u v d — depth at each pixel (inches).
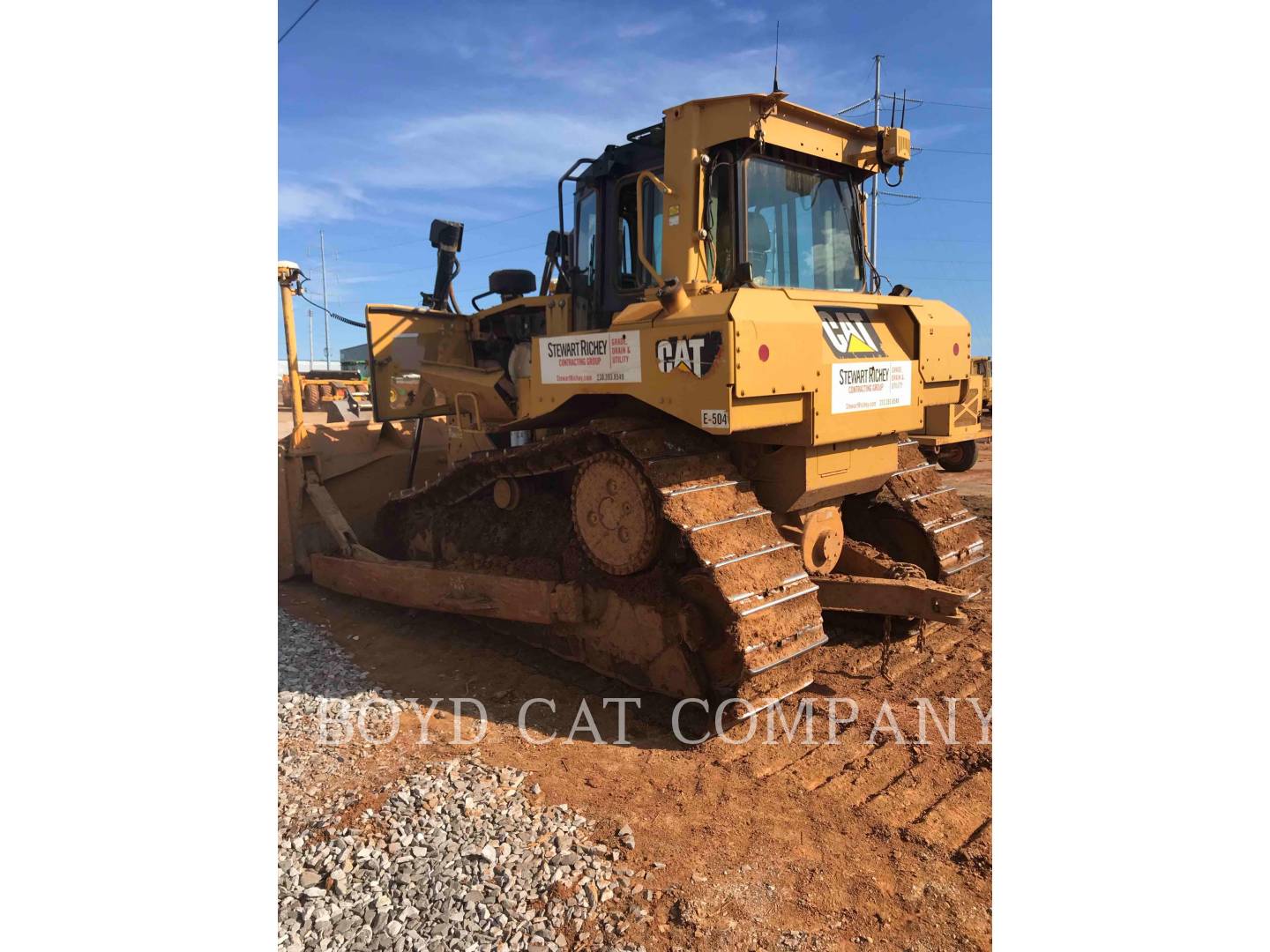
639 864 125.0
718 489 170.2
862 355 181.9
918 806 139.3
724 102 179.5
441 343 293.4
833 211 213.8
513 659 221.6
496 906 114.0
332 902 115.1
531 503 233.8
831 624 228.7
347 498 312.3
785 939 108.1
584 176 225.1
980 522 376.5
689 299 161.3
